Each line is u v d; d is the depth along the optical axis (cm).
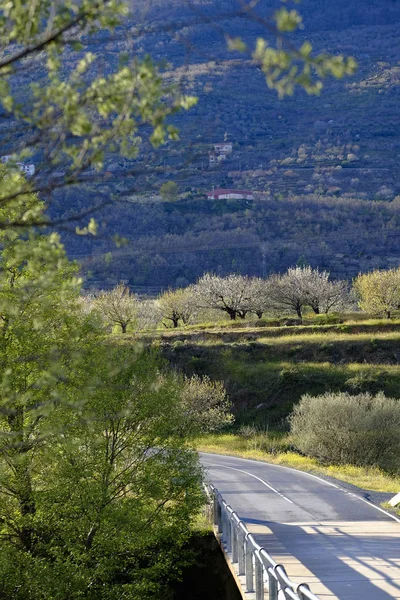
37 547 5728
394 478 10719
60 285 4416
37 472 5528
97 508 5647
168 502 6850
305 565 4219
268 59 1154
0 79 1371
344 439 12081
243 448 14262
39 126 1368
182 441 6212
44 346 4669
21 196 1686
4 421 4741
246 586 3803
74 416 5028
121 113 1341
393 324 19700
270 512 6775
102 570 5553
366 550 4675
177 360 18262
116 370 4222
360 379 16712
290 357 18262
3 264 2688
